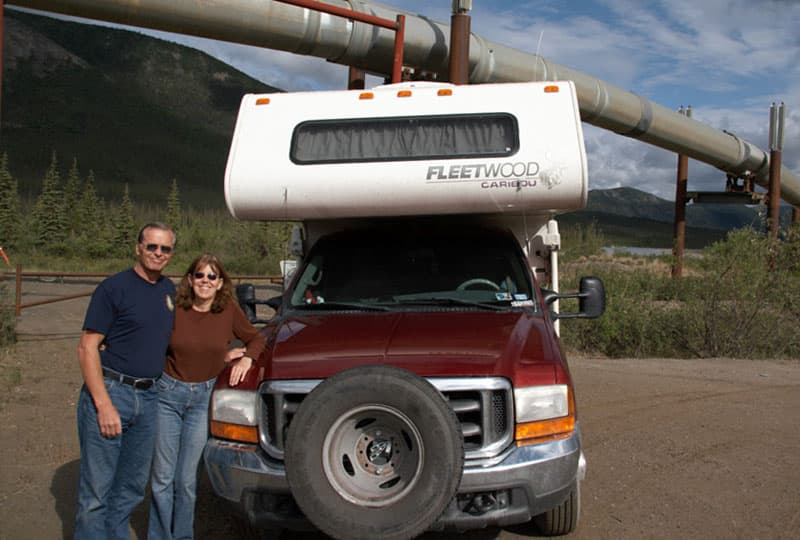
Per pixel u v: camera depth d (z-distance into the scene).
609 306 12.69
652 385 9.27
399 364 4.08
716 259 12.62
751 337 12.12
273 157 5.45
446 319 4.86
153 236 4.14
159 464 4.35
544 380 4.12
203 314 4.34
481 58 14.48
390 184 5.30
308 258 5.73
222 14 11.87
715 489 5.57
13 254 54.44
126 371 4.12
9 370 9.76
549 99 5.47
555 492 4.04
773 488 5.58
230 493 4.11
